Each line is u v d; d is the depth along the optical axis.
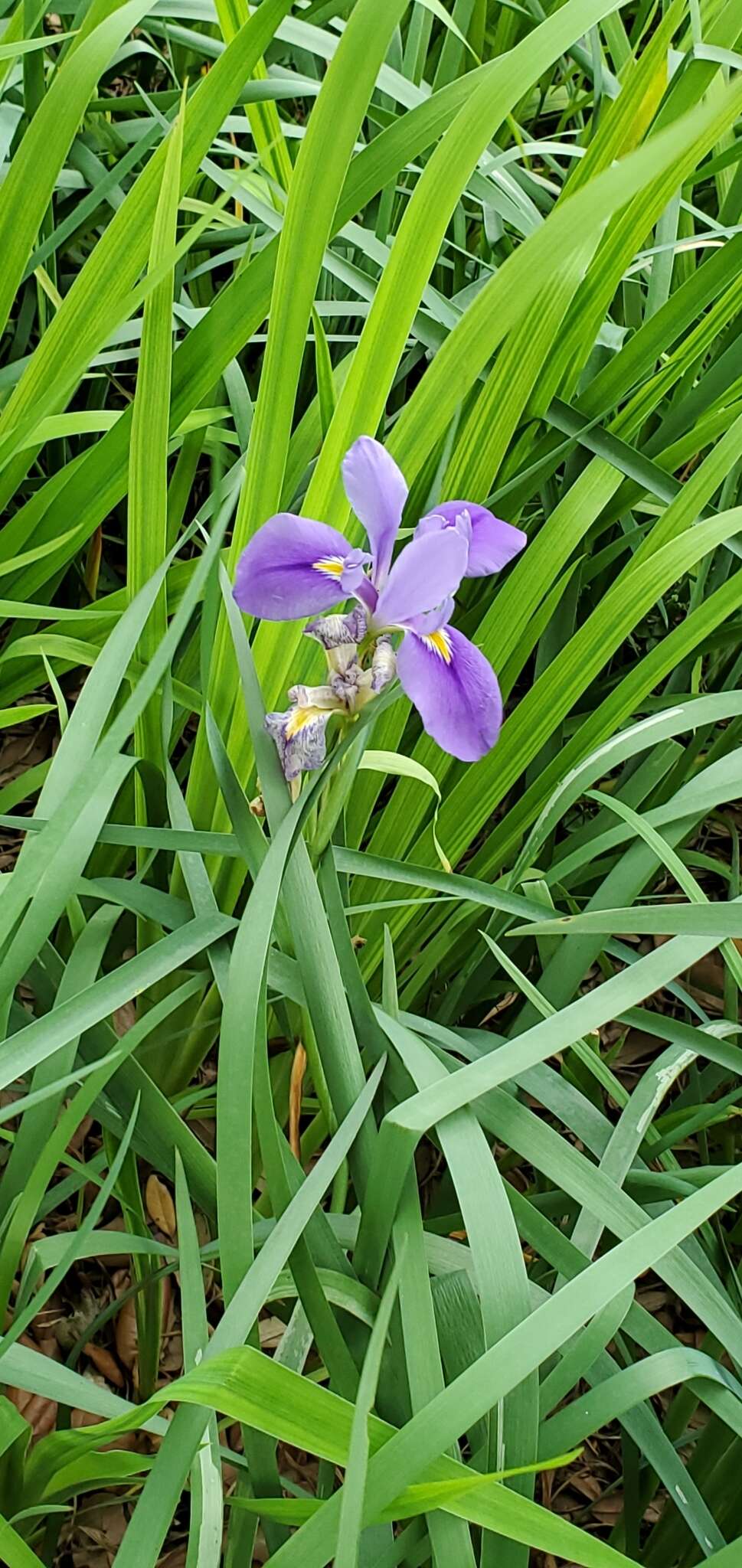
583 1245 0.45
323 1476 0.44
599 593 0.77
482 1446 0.37
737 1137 0.68
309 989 0.41
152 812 0.55
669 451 0.64
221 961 0.45
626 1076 0.75
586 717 0.72
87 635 0.60
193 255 0.80
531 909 0.51
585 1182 0.41
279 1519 0.36
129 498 0.48
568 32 0.38
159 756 0.54
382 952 0.60
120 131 0.75
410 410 0.46
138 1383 0.56
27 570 0.61
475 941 0.63
